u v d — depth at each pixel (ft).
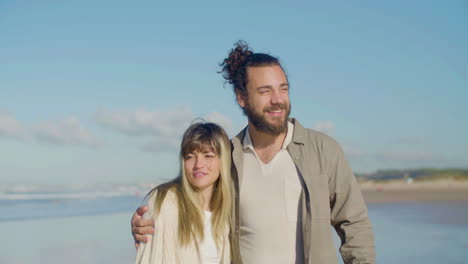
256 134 10.13
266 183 9.91
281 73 10.02
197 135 10.28
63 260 26.43
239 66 10.61
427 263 22.43
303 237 9.41
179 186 10.55
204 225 10.45
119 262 25.98
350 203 9.41
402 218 38.34
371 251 9.19
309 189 9.45
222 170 10.52
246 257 9.89
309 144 9.78
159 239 9.84
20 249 29.43
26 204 68.13
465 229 32.04
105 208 59.41
